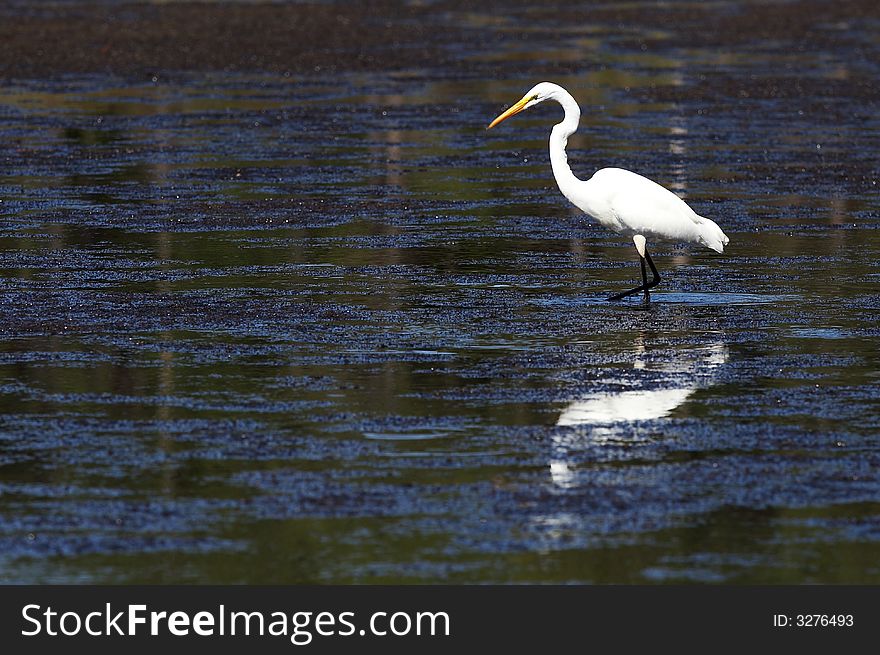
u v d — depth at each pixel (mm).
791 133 28812
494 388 12359
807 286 16531
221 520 9508
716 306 15555
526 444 10898
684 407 11805
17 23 46062
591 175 24344
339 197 22312
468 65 39062
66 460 10586
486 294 16109
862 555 9008
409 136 28594
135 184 23281
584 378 12648
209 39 43281
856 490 10000
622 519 9523
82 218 20531
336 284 16578
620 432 11172
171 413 11672
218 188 22984
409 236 19484
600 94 34406
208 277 16891
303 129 29188
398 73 37562
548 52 42000
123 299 15719
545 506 9727
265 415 11609
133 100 32656
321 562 8930
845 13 53094
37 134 28156
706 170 24812
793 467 10422
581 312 15250
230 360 13250
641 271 17438
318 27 46750
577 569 8836
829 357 13391
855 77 36656
